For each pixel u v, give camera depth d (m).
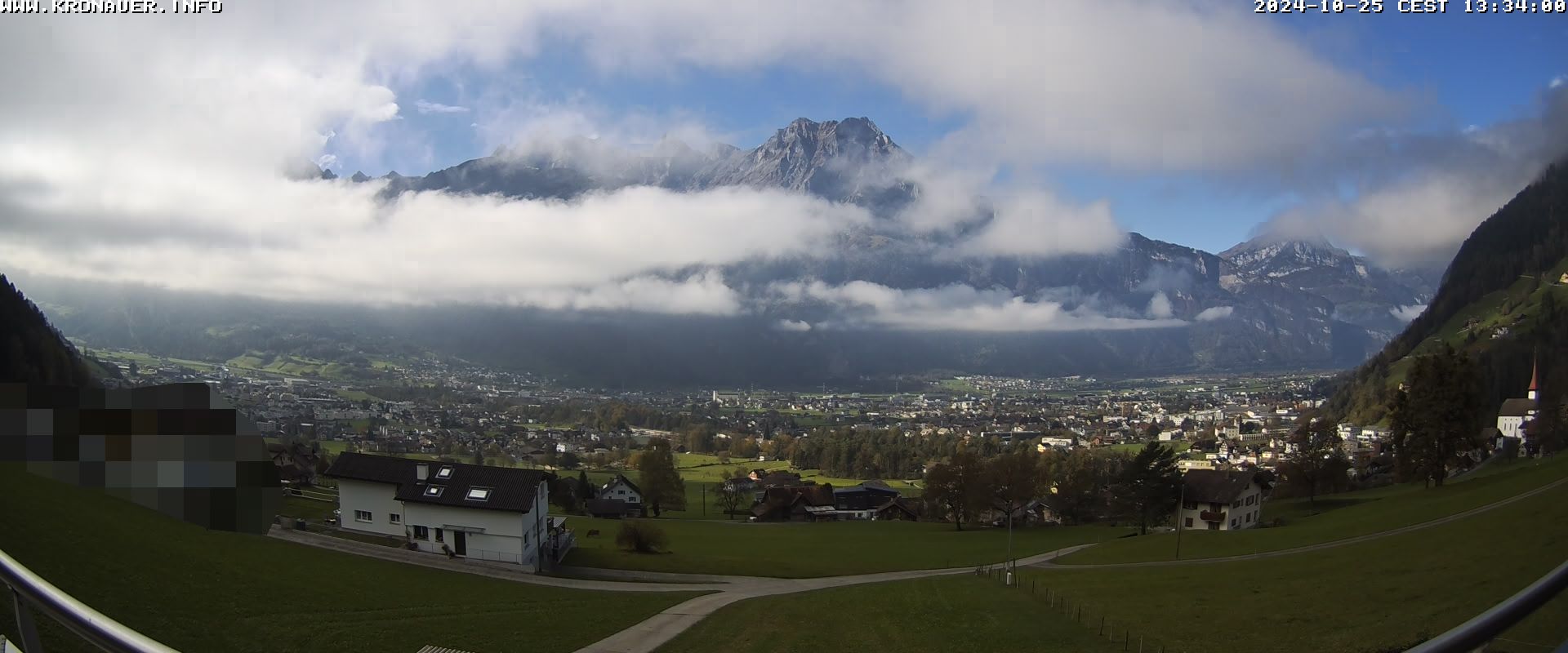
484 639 40.44
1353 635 33.78
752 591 59.47
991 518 114.19
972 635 41.72
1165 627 39.47
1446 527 52.06
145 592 37.16
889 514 132.50
